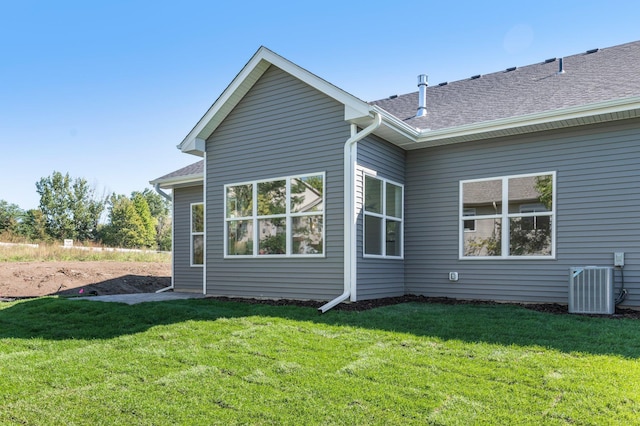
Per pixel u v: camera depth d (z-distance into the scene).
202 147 10.12
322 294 8.32
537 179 8.48
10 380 4.37
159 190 13.44
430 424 3.33
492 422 3.31
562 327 5.89
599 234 7.79
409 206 9.80
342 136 8.28
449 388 3.94
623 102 7.05
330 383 4.14
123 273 15.48
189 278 13.08
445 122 9.52
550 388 3.85
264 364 4.71
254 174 9.41
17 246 20.77
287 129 9.00
